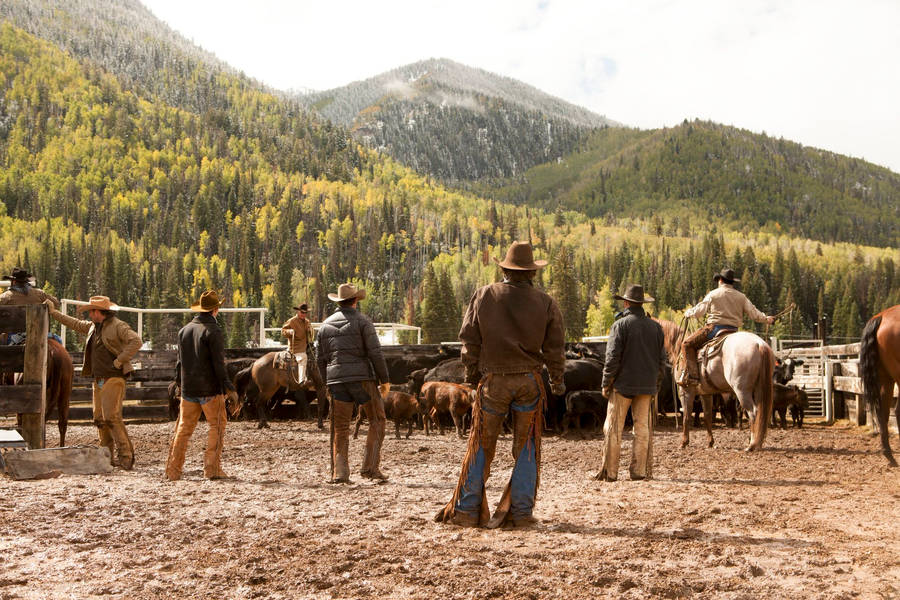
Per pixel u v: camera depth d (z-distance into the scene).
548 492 7.04
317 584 3.99
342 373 7.48
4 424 14.00
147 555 4.57
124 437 8.59
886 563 4.38
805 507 6.10
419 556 4.51
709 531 5.23
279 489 7.07
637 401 8.00
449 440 12.26
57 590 3.89
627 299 7.93
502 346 5.41
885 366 8.49
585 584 3.97
